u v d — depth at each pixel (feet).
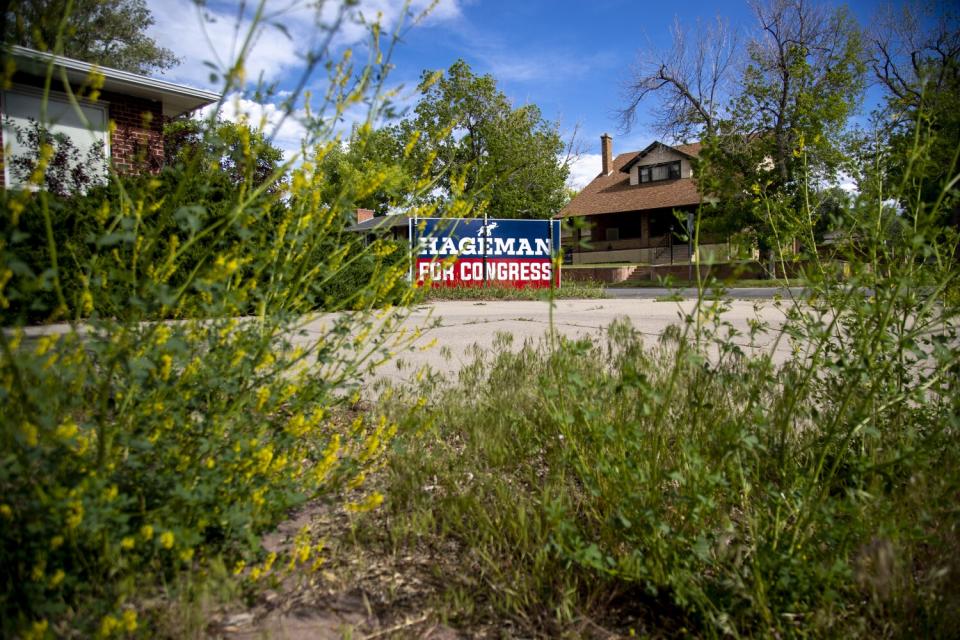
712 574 6.49
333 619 6.06
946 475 6.71
